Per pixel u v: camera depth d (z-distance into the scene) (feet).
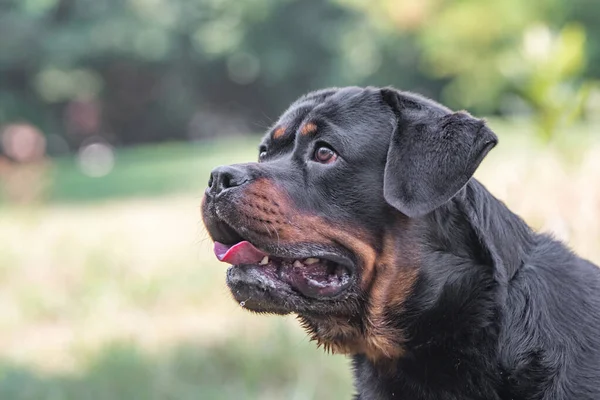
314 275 14.44
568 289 13.80
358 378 15.12
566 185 27.04
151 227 52.03
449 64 83.66
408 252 14.05
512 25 76.28
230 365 25.20
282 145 15.51
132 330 29.22
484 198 14.30
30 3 141.59
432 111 14.52
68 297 34.24
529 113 35.63
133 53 146.51
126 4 146.10
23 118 147.54
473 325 13.70
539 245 14.46
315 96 15.89
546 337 13.34
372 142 14.49
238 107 164.55
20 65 143.54
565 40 31.96
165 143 162.61
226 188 14.14
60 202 70.64
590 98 35.88
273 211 14.02
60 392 23.09
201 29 148.87
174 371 24.30
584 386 13.05
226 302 32.73
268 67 149.07
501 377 13.48
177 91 156.97
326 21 146.72
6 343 29.81
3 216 51.70
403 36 122.21
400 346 14.16
